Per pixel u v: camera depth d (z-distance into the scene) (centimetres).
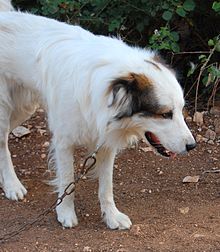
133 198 325
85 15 389
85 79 287
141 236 298
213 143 365
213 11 390
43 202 323
